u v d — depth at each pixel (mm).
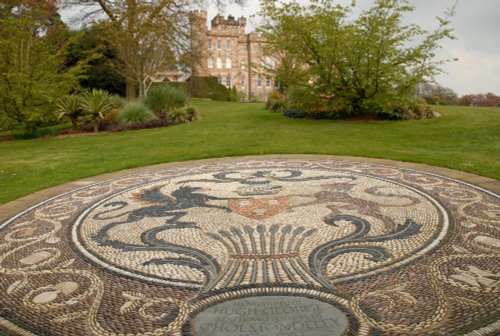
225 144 10852
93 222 4777
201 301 2854
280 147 10008
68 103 15438
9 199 6113
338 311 2662
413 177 6469
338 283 3033
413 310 2648
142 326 2592
